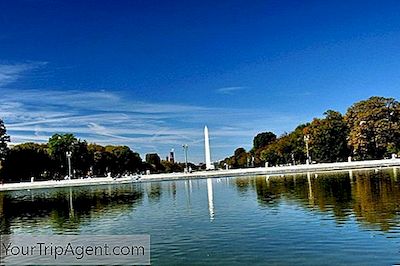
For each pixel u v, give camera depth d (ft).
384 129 299.99
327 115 350.23
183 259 56.24
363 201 97.30
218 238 66.69
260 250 58.34
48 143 350.43
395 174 182.39
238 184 187.73
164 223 83.56
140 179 268.21
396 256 52.75
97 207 119.14
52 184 254.47
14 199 167.63
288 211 89.56
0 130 308.81
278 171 272.72
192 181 244.42
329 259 52.85
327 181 166.91
